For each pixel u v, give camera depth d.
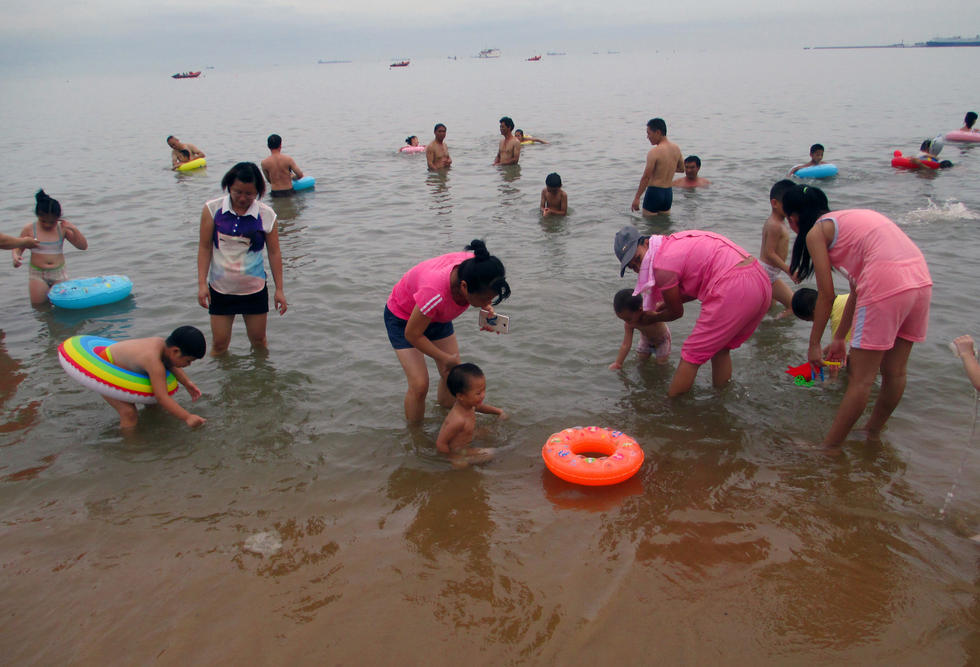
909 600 3.12
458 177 14.62
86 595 3.29
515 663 2.84
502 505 3.98
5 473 4.34
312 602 3.21
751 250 8.75
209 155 18.80
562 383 5.49
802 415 4.90
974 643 2.87
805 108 26.78
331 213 11.56
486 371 5.70
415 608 3.16
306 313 7.03
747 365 5.72
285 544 3.64
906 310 3.87
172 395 5.38
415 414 4.88
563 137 20.59
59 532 3.77
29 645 3.00
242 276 5.80
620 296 5.41
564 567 3.42
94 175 15.33
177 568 3.47
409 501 4.03
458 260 4.52
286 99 45.31
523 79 66.38
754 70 70.81
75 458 4.51
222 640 2.99
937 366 5.41
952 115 22.81
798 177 12.96
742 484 4.10
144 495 4.11
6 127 27.88
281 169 12.80
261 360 5.97
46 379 5.64
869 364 4.07
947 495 3.90
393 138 21.80
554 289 7.53
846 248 4.05
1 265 8.73
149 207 11.91
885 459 4.29
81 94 64.12
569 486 4.16
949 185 11.95
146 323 6.80
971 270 7.50
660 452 4.50
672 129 21.53
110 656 2.93
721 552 3.49
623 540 3.62
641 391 5.34
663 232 9.72
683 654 2.85
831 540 3.55
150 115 33.50
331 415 5.04
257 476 4.29
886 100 29.17
